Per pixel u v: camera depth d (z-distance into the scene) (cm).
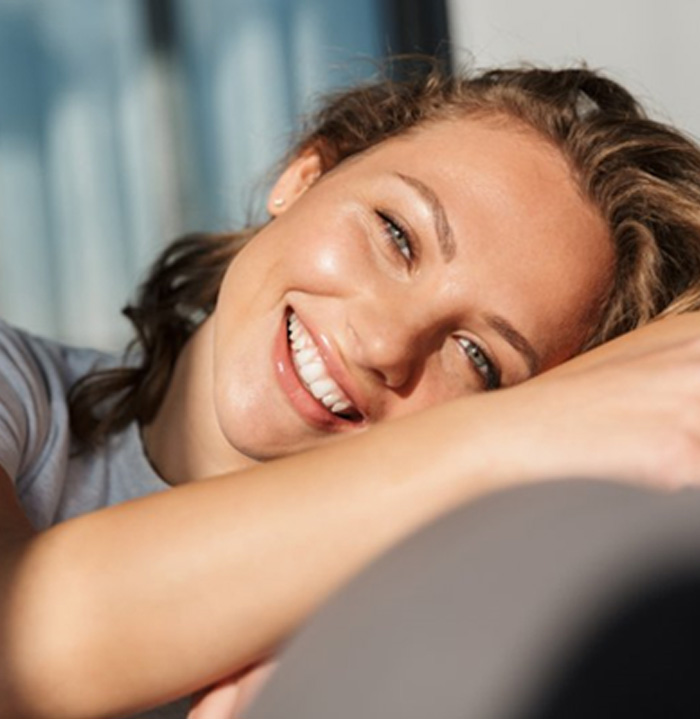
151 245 364
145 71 361
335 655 24
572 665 23
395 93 135
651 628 23
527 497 28
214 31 359
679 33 302
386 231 114
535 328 113
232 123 360
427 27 328
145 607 77
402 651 23
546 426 77
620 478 30
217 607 77
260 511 78
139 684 78
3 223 360
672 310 121
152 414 133
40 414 122
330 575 76
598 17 305
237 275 123
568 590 24
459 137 121
